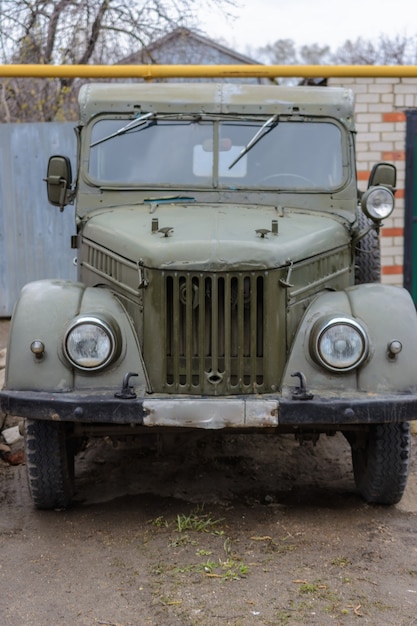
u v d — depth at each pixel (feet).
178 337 11.94
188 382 11.92
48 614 9.77
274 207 15.53
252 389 11.94
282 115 16.34
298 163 16.08
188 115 16.29
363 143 27.30
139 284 12.19
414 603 9.95
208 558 11.27
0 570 11.09
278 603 9.89
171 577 10.66
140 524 12.72
